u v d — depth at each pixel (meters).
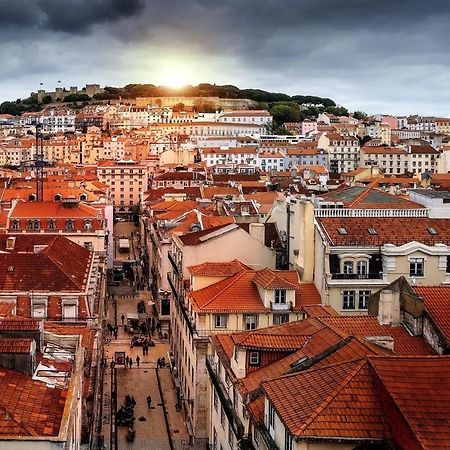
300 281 102.12
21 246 125.19
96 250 167.38
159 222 185.38
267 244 118.25
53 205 172.62
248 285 97.81
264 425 53.00
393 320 69.75
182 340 114.44
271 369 64.62
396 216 107.06
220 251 111.69
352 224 100.94
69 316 101.62
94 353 92.69
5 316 71.00
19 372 53.81
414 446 40.25
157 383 126.31
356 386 45.19
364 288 94.81
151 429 105.06
